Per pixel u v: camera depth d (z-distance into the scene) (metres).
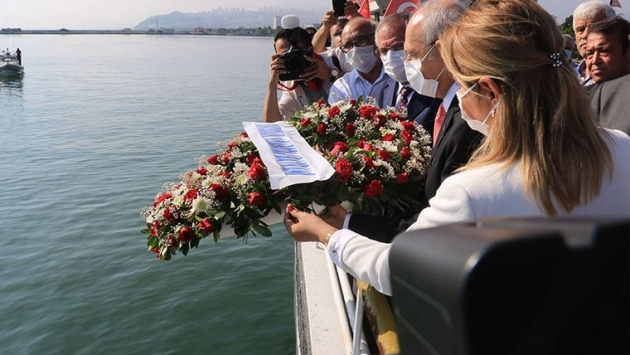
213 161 2.38
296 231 1.88
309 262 3.39
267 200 2.06
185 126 20.66
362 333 2.34
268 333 5.90
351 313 2.51
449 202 1.26
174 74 45.69
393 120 2.55
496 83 1.26
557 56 1.24
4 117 23.25
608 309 0.54
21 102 28.02
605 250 0.55
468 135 1.78
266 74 45.62
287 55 3.64
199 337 5.90
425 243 0.65
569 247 0.55
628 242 0.55
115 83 37.81
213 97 29.72
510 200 1.22
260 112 24.36
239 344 5.73
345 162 2.06
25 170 14.03
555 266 0.54
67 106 26.36
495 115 1.29
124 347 5.80
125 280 7.29
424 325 0.64
